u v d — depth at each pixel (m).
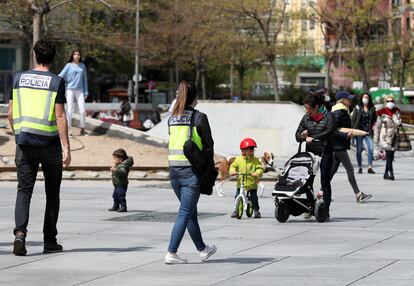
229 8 137.12
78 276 23.66
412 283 22.41
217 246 28.73
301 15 145.62
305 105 36.22
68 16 117.25
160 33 147.12
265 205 41.44
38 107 26.52
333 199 44.81
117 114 110.00
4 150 56.44
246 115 75.62
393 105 56.78
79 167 53.47
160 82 196.00
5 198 42.94
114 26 142.50
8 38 152.38
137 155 57.66
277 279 23.03
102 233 31.73
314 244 29.20
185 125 24.84
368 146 61.41
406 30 159.12
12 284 22.67
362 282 22.56
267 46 142.50
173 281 22.92
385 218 36.81
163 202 42.22
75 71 58.66
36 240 30.05
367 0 141.38
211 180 24.89
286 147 74.69
